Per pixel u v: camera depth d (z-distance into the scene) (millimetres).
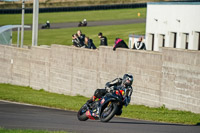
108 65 88438
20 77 120562
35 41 117750
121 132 38594
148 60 77000
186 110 67812
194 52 66000
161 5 125188
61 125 42281
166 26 122562
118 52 85312
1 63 129000
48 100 77375
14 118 46719
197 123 52625
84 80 96188
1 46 128625
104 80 89750
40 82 111875
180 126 46750
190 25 110750
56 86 105812
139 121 51406
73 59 99500
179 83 69438
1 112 53031
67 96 96438
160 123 50406
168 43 121688
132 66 81438
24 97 80688
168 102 72188
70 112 59719
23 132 35125
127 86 40562
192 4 109750
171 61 71250
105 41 92312
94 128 40938
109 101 40875
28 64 116812
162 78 73562
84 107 44500
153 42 133500
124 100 40625
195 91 65875
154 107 75625
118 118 53969
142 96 79062
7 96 80375
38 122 43938
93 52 93125
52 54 106750
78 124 43750
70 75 100562
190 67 66875
